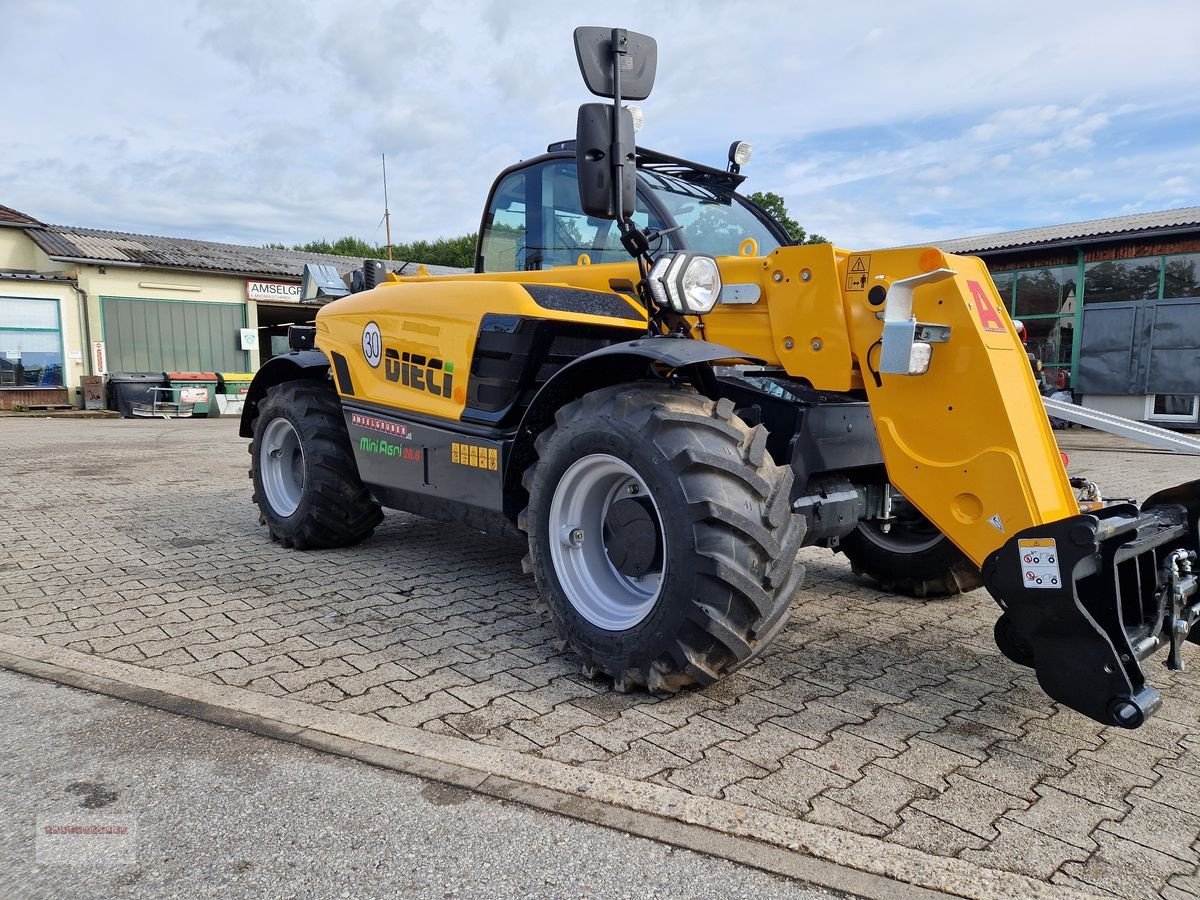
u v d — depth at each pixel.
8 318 18.88
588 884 1.77
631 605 2.88
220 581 4.14
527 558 3.07
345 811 2.03
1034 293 15.99
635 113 3.74
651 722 2.56
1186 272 14.28
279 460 4.99
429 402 3.81
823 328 2.99
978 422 2.63
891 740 2.49
